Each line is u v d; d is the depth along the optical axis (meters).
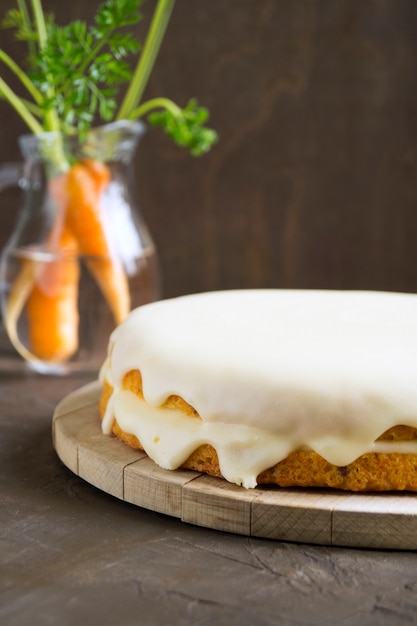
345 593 0.61
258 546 0.65
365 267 1.31
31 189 0.93
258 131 1.29
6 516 0.68
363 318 0.75
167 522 0.68
